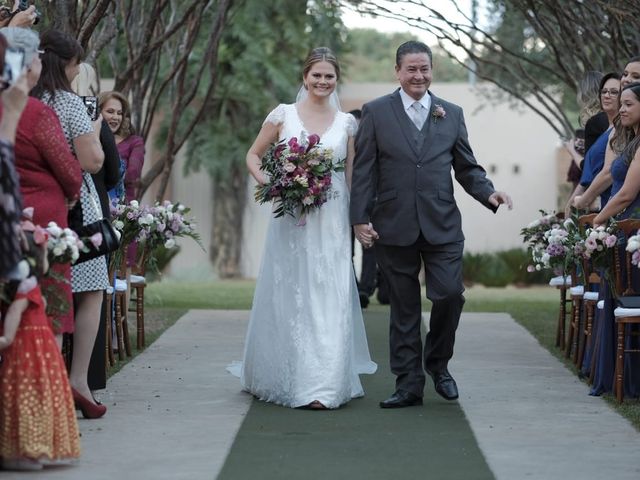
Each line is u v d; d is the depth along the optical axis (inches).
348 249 319.6
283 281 318.0
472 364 401.1
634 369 329.1
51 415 234.5
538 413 303.9
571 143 452.8
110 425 285.7
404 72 308.2
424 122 309.3
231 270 1195.9
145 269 438.9
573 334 412.8
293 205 312.3
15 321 228.7
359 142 309.7
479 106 1029.8
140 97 549.0
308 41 1195.9
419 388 313.1
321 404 307.6
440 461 246.8
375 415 300.8
